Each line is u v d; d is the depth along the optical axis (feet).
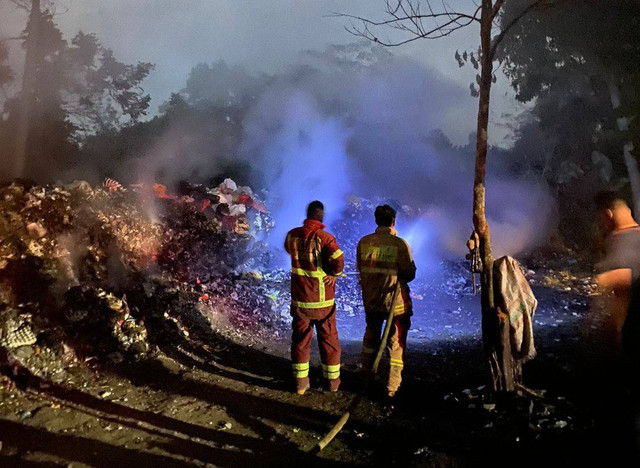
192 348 19.17
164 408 13.69
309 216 15.84
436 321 28.40
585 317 24.76
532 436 11.73
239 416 13.67
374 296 15.26
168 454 11.27
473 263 14.19
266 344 22.30
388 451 11.76
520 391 13.98
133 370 15.97
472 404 14.07
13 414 12.07
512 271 14.02
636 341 9.12
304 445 12.15
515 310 13.91
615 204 10.80
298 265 15.67
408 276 15.01
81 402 13.34
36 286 16.79
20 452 10.61
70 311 16.76
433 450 11.52
